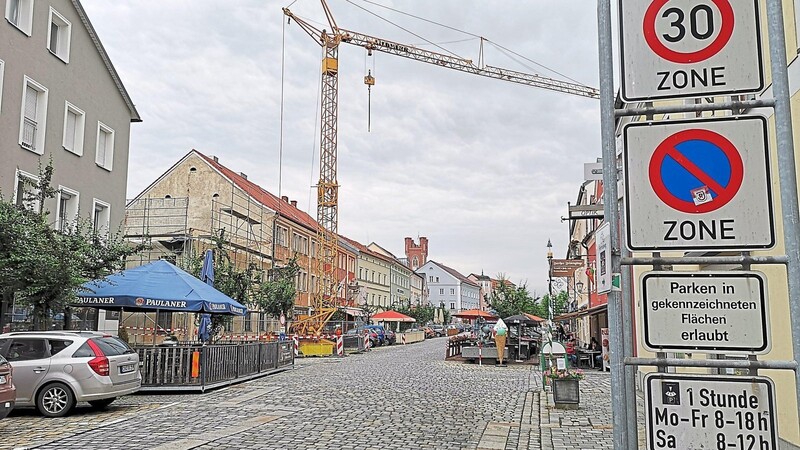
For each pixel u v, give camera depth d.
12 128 20.50
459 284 140.00
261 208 51.09
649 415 3.22
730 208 3.19
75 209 24.06
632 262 3.25
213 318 24.84
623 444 3.26
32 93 21.94
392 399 16.28
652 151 3.31
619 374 3.29
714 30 3.33
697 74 3.33
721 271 3.17
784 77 3.13
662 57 3.38
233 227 47.50
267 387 19.17
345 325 54.47
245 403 15.28
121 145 27.84
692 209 3.24
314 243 62.38
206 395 16.97
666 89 3.36
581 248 50.41
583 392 17.66
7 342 13.06
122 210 27.73
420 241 148.88
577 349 29.22
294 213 63.81
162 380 17.64
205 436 10.70
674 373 3.21
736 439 3.12
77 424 11.91
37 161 21.72
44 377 12.79
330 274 61.25
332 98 64.56
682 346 3.18
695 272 3.20
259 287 38.59
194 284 19.44
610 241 3.35
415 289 110.75
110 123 26.94
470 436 10.97
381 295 86.56
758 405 3.10
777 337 7.14
